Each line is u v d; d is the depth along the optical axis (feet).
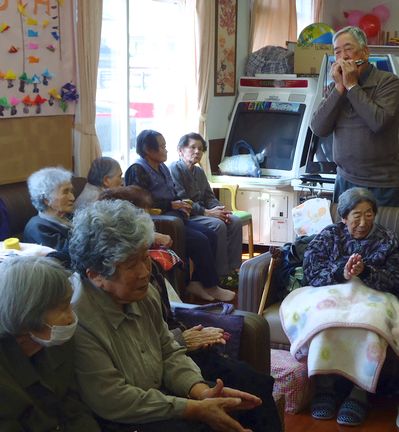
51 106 13.47
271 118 19.47
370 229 10.03
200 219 15.26
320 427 9.32
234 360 7.32
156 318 6.75
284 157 18.89
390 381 10.21
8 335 5.15
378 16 27.27
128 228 5.92
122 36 16.02
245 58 21.07
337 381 10.27
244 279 10.46
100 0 13.98
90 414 5.76
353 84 11.24
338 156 11.96
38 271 5.20
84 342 5.86
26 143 12.98
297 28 23.82
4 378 4.97
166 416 5.95
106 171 12.17
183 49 18.12
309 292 9.85
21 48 12.58
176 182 15.61
